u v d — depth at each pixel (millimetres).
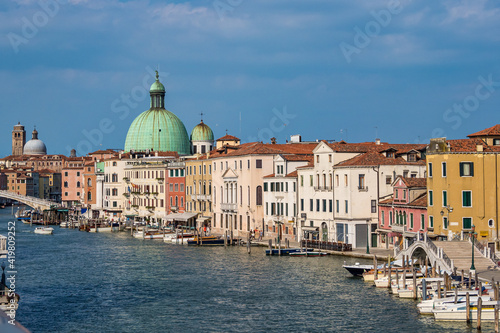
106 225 160875
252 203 116500
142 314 57094
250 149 118500
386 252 85438
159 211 159625
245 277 74125
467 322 50469
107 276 77938
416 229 80688
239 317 55062
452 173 74625
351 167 91500
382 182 91688
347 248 88562
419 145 101688
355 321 52156
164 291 67250
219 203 130250
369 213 91562
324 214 98000
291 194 106625
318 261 84750
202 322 53750
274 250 93375
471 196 74562
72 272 81812
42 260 94562
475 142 76375
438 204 75688
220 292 65750
